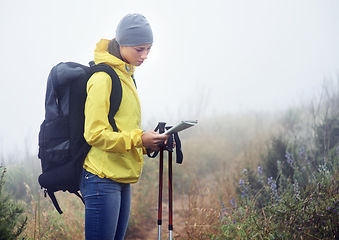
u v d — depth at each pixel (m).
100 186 2.51
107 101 2.46
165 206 5.56
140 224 4.86
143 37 2.58
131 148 2.49
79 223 4.20
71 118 2.56
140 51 2.62
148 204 5.43
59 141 2.58
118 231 2.74
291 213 3.39
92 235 2.54
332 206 3.32
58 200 4.57
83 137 2.57
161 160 2.85
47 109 2.59
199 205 4.77
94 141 2.43
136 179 2.65
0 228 2.83
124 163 2.55
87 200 2.55
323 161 4.56
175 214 5.21
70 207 4.59
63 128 2.57
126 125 2.58
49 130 2.58
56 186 2.61
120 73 2.59
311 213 3.33
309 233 3.32
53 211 4.20
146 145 2.53
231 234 3.50
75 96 2.56
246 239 3.31
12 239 2.96
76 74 2.57
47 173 2.60
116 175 2.52
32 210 4.29
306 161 4.71
